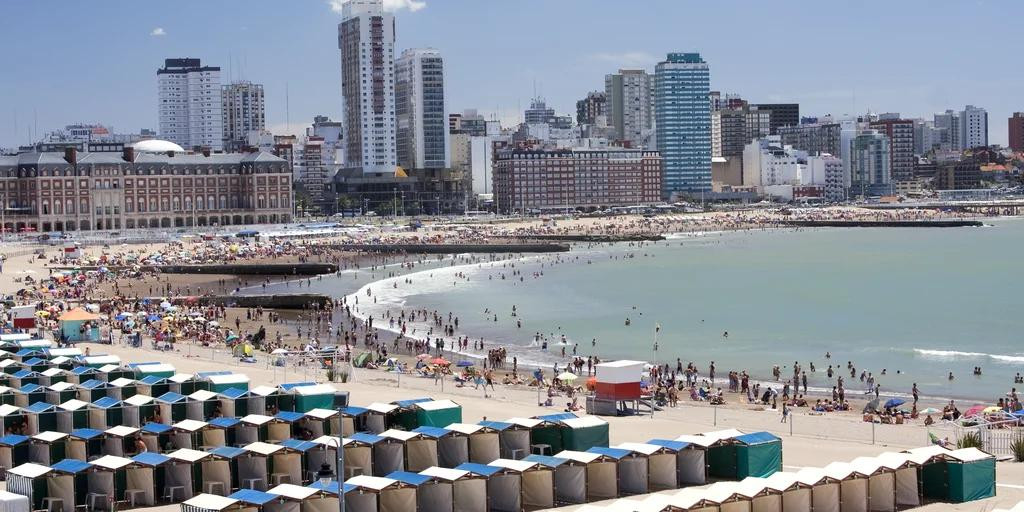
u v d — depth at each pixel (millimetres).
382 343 173250
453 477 70625
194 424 84812
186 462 75000
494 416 101875
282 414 87812
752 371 150500
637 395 107500
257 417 86125
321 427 86188
